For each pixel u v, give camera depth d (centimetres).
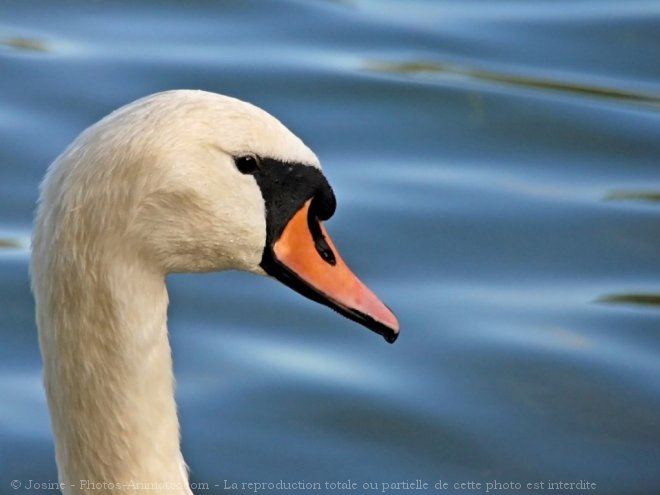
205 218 782
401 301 1343
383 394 1242
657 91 1680
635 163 1570
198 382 1245
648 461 1188
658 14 1805
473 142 1591
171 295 1334
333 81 1666
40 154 1509
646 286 1380
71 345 788
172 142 764
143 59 1675
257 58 1698
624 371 1269
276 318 1319
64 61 1662
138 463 813
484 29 1791
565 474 1177
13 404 1216
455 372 1267
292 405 1227
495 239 1427
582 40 1769
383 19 1808
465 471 1178
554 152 1580
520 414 1230
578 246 1426
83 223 760
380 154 1562
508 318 1321
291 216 814
